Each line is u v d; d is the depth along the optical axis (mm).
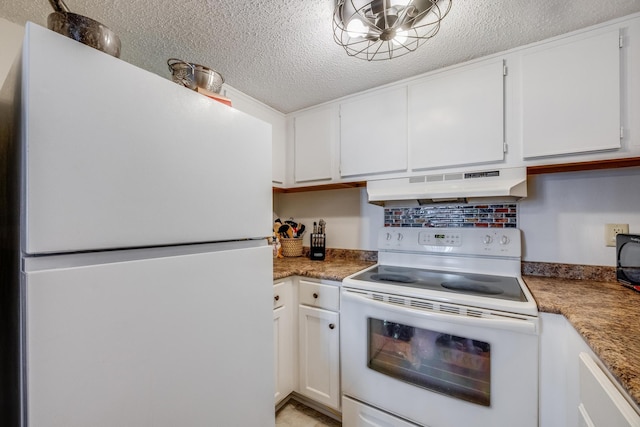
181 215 774
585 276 1383
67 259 588
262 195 1039
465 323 1102
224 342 875
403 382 1265
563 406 970
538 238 1491
